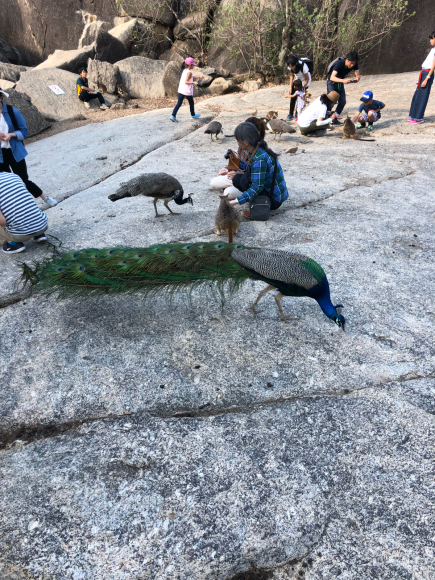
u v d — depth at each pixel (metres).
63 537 2.05
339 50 14.97
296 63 10.04
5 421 2.69
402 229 4.93
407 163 7.12
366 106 9.20
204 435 2.55
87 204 6.25
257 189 4.91
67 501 2.21
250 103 13.14
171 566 1.95
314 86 14.16
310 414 2.67
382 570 1.91
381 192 6.02
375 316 3.52
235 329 3.46
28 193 4.57
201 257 3.25
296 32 14.87
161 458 2.41
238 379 2.96
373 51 15.00
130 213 5.73
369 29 14.48
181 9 18.31
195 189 6.49
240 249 3.18
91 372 3.04
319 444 2.47
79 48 17.67
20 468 2.40
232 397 2.83
